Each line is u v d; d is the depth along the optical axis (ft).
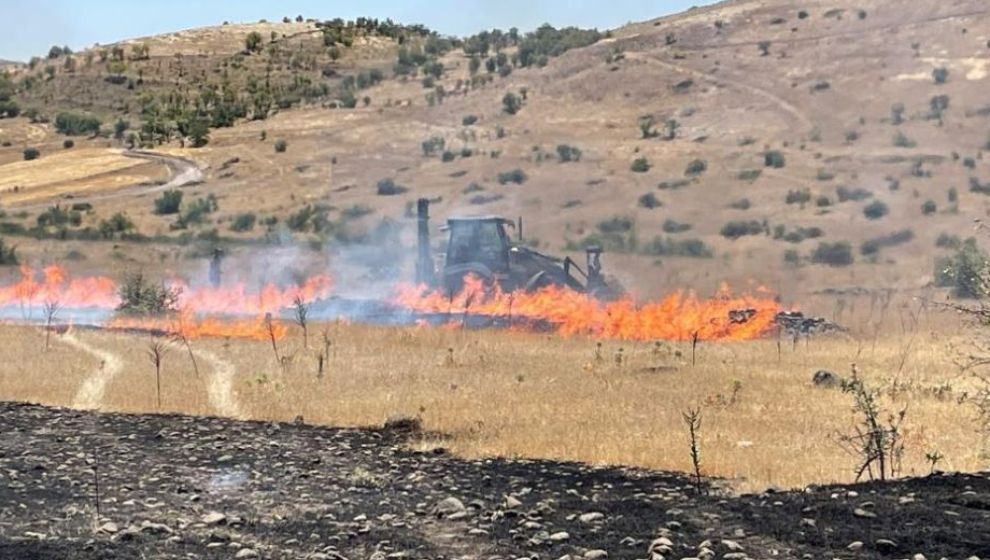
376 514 37.29
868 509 35.14
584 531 34.14
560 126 447.01
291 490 41.29
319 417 58.08
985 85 400.26
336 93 620.08
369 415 58.18
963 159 321.32
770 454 47.06
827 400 62.64
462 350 90.38
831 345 97.66
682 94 465.88
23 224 313.32
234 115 568.00
